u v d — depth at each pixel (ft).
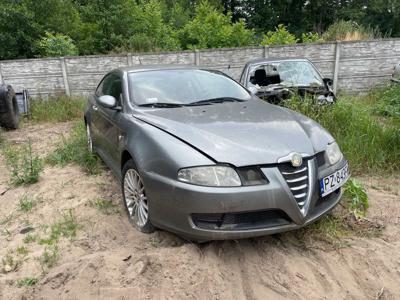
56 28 58.59
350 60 39.14
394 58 39.34
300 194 9.68
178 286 8.63
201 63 38.19
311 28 103.09
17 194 15.19
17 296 8.74
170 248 10.03
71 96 36.35
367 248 10.49
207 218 9.34
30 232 12.00
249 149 9.62
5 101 26.37
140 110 12.76
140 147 10.85
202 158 9.42
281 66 25.44
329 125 19.01
